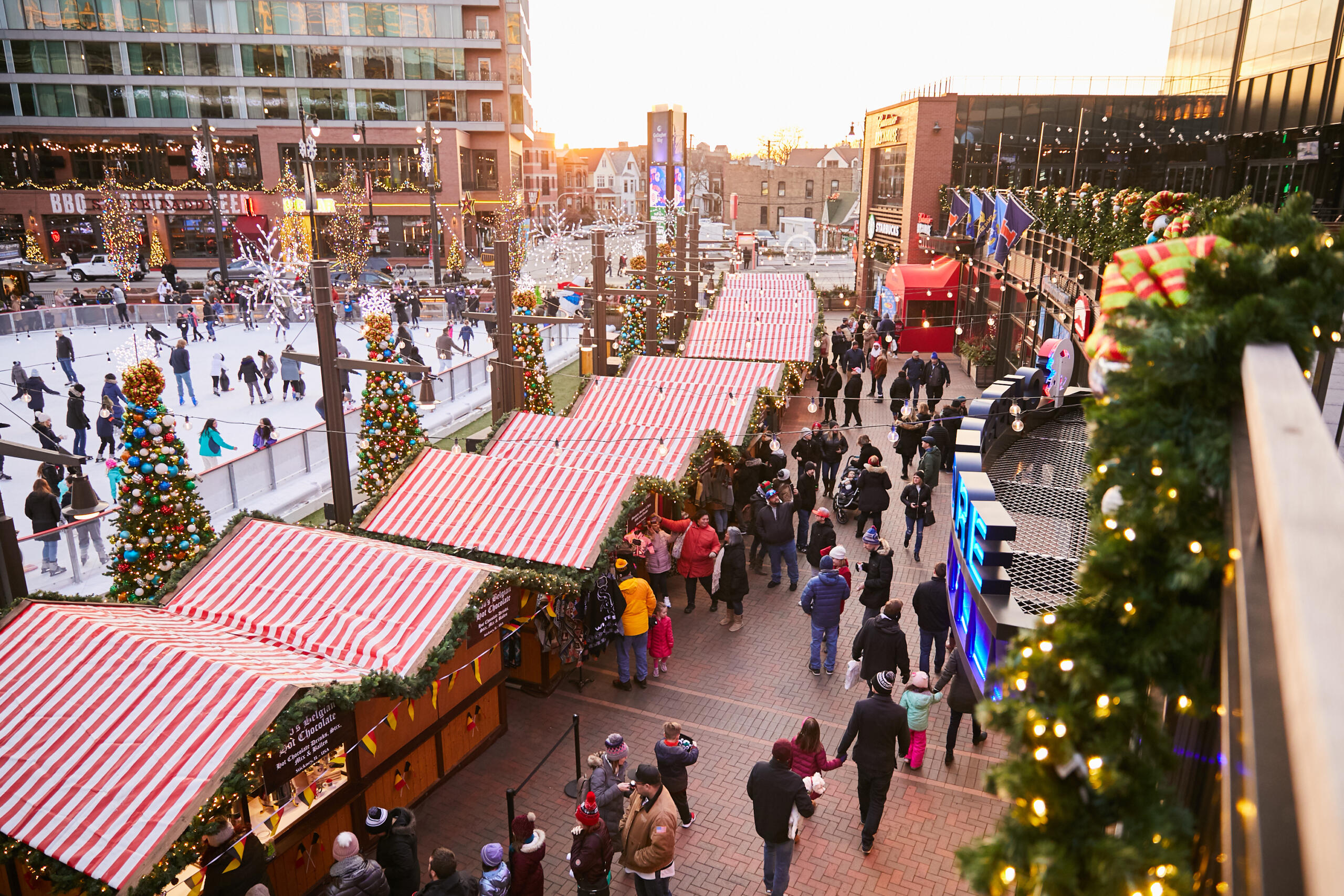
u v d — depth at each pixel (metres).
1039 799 2.70
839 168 105.94
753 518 15.82
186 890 7.30
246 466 17.16
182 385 28.33
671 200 62.78
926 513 15.31
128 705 7.63
